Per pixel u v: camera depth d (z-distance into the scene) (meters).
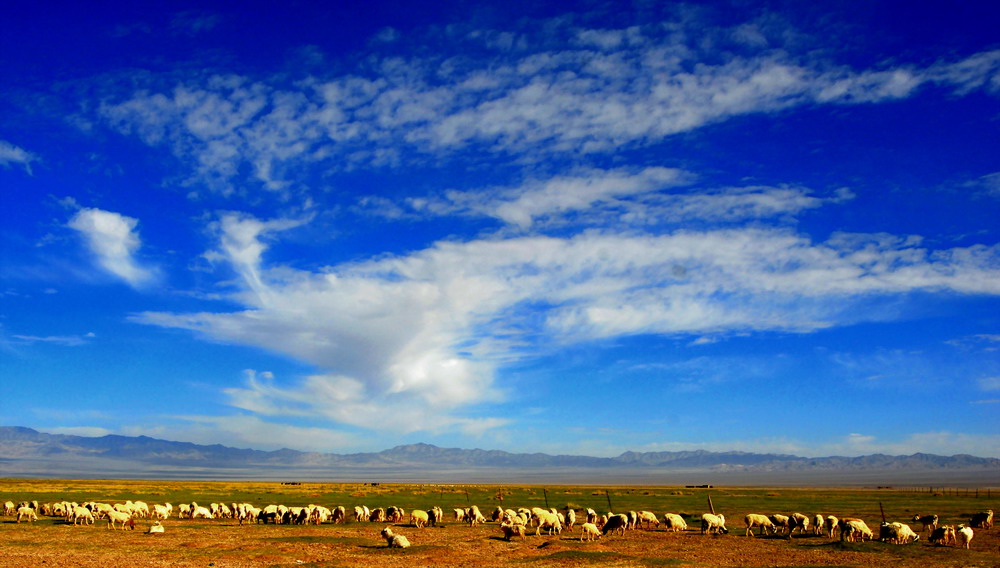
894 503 102.38
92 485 153.00
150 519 67.38
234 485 170.75
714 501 107.50
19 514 62.53
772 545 47.69
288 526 61.34
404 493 129.12
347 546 46.62
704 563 39.53
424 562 39.81
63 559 39.56
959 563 39.41
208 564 38.44
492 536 53.78
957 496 129.38
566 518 59.12
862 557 41.78
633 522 59.34
